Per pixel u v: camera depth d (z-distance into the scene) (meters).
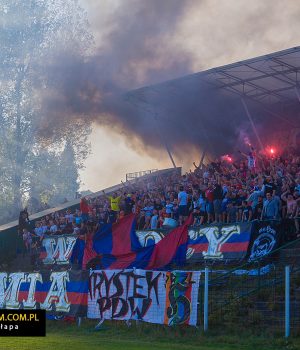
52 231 37.34
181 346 18.11
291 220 25.20
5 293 26.36
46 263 35.41
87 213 36.72
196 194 31.75
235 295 21.25
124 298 21.95
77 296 23.41
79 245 30.59
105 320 22.50
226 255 26.30
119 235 27.41
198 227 27.75
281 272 22.75
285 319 18.69
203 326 20.00
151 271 21.34
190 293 20.19
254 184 29.88
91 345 18.36
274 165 32.94
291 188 27.91
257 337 18.66
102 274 22.77
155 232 29.31
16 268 37.53
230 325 19.88
